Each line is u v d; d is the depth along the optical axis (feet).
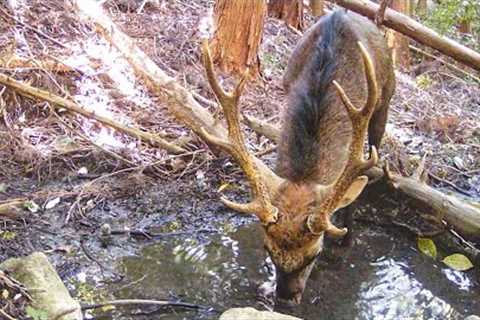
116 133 11.30
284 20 15.57
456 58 13.12
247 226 10.27
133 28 13.51
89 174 10.66
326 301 9.18
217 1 12.92
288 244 8.12
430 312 9.17
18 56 11.66
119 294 8.90
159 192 10.59
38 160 10.61
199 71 12.82
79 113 10.99
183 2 14.99
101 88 11.85
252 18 12.78
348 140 8.89
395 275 9.74
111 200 10.32
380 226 10.58
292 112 8.76
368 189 10.81
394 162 11.58
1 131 10.84
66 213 9.97
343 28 9.43
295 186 8.29
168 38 13.43
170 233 9.97
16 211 9.80
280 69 13.71
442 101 14.21
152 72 11.32
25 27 12.34
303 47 9.75
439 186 11.76
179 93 11.02
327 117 8.63
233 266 9.53
